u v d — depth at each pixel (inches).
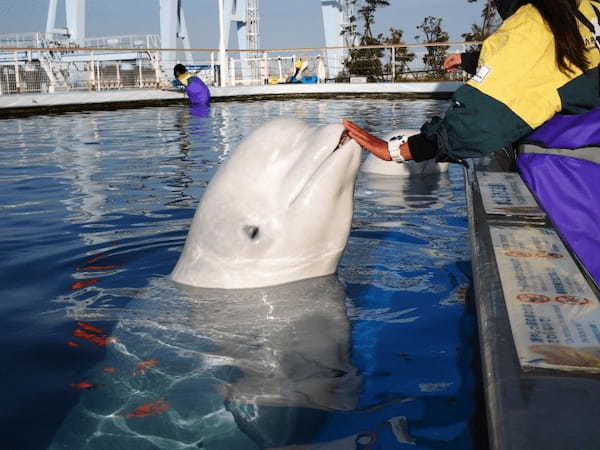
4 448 64.2
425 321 91.7
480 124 83.0
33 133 411.5
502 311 56.2
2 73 745.6
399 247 135.5
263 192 98.9
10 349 87.5
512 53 82.1
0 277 120.9
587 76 82.0
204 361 79.7
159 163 274.4
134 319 94.7
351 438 63.0
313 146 98.0
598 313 54.7
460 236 145.9
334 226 99.0
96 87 819.4
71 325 95.2
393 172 239.1
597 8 83.7
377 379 74.3
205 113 577.3
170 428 66.2
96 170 255.6
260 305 95.7
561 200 96.6
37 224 163.6
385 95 802.2
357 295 101.6
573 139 95.2
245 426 65.9
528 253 71.4
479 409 67.1
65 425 68.0
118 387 75.1
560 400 41.4
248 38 1411.2
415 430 63.6
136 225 161.5
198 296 100.5
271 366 77.7
